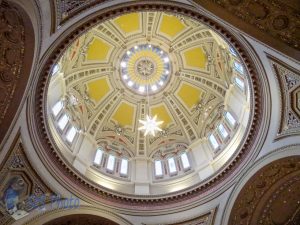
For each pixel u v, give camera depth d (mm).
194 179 19531
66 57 21141
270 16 10852
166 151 23156
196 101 24578
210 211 17078
